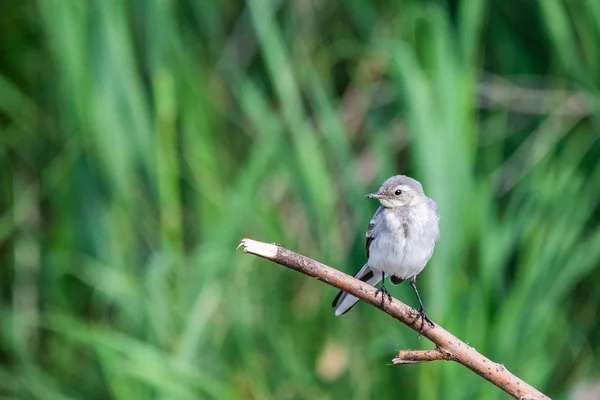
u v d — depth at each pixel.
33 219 14.71
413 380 12.48
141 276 13.31
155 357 11.93
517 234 12.84
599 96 13.45
